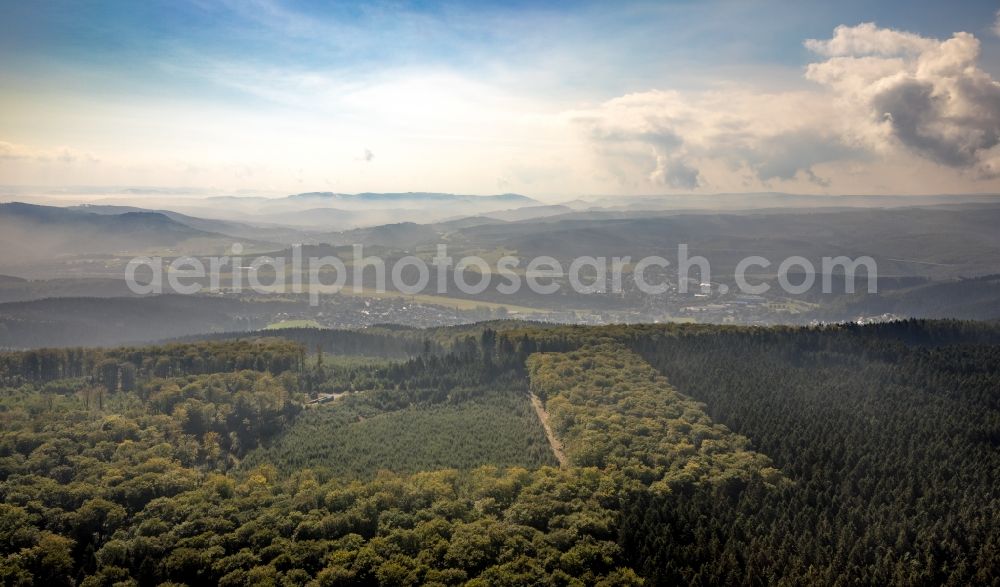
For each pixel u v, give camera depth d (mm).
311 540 150125
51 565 143625
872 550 138625
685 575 134250
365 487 169000
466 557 139500
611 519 150500
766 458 175000
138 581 143875
